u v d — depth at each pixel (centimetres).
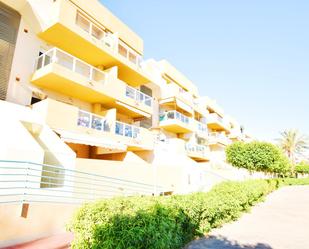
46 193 893
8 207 657
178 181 1738
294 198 1753
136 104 1812
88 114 1452
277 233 813
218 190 1055
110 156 1722
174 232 576
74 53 1577
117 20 1892
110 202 527
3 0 1256
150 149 1903
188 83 3186
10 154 840
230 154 2355
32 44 1355
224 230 840
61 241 691
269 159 2138
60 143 1030
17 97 1237
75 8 1448
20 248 628
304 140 4838
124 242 410
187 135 2792
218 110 4156
